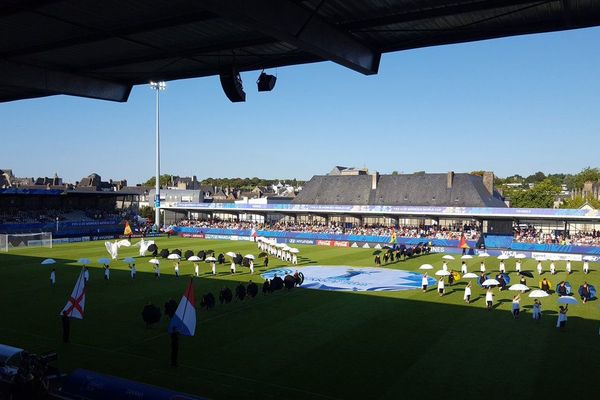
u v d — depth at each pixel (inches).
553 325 1346.0
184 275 2111.2
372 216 3841.0
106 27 737.6
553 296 1743.4
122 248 3154.5
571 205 5152.6
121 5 654.5
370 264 2549.2
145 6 658.8
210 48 826.2
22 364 817.5
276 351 1099.3
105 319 1366.9
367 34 743.1
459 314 1460.4
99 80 1006.4
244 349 1111.0
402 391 885.2
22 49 833.5
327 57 716.7
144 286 1844.2
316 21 663.8
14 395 765.3
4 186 5876.0
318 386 902.4
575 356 1083.9
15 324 1306.6
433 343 1167.6
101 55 874.1
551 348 1139.3
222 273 2186.3
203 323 1334.9
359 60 769.6
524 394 879.7
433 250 3161.9
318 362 1029.8
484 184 4153.5
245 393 866.1
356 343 1162.0
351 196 4370.1
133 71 983.0
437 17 666.8
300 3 620.1
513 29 700.7
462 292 1812.3
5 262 2480.3
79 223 4018.2
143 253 2751.0
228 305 1557.6
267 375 953.5
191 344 1145.4
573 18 649.0
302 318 1396.4
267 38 780.0
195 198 6028.5
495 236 3115.2
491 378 952.9
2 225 3575.3
